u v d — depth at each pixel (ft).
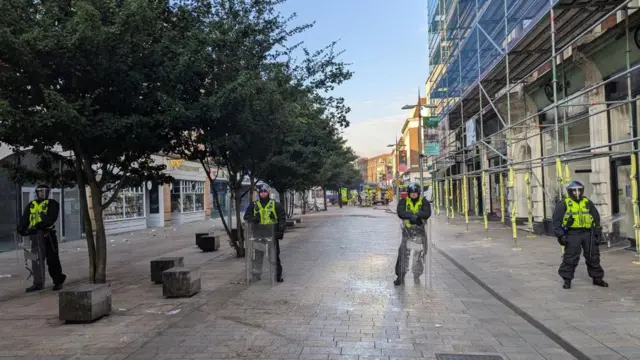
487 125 78.23
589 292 24.79
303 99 44.93
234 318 21.99
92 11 23.24
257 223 30.14
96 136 26.45
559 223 25.99
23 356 17.35
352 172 207.82
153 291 28.71
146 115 28.35
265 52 39.65
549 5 37.60
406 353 17.10
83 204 30.53
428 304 24.32
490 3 54.29
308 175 75.46
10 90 25.53
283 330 20.01
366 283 29.86
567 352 17.08
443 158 97.25
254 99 33.42
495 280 28.81
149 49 27.27
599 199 41.83
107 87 27.27
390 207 170.81
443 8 81.56
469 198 97.96
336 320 21.43
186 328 20.58
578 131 47.01
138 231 79.97
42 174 32.63
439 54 87.10
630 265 31.55
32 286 30.42
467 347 17.71
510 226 66.54
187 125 30.17
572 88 47.47
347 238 59.88
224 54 33.81
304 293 27.12
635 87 37.76
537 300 23.50
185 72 28.76
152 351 17.65
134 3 24.39
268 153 42.50
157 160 88.02
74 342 18.88
